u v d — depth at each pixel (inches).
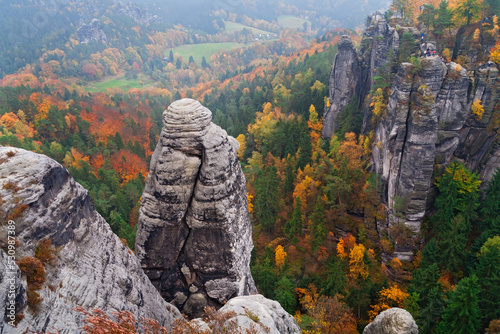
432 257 2220.7
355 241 2699.3
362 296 2006.6
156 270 880.3
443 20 2758.4
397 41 2923.2
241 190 890.7
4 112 5428.2
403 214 2474.2
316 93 4958.2
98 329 443.5
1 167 458.9
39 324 400.8
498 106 2440.9
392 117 2466.8
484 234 2142.0
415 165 2362.2
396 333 1119.0
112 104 6973.4
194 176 808.9
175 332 609.6
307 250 2623.0
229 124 5905.5
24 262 418.9
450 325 1640.0
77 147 4581.7
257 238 2918.3
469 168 2635.3
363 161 3041.3
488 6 2672.2
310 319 1792.6
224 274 871.1
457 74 2316.7
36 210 454.9
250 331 620.1
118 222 2854.3
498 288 1722.4
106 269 558.9
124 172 4195.4
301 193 2923.2
